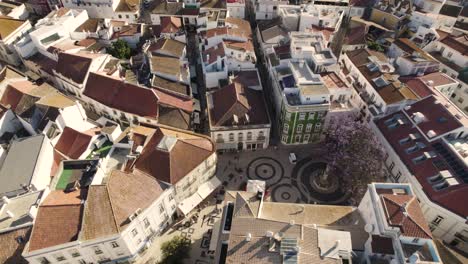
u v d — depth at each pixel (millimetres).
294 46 99750
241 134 91562
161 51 112062
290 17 119938
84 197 66250
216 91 98562
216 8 137125
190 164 78000
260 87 99812
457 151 75438
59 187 71688
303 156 96062
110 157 80375
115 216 64125
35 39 111812
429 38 117250
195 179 80750
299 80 91188
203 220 82125
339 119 91812
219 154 96688
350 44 123062
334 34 127438
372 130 89188
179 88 103688
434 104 83188
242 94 94250
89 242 61688
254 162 94750
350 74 103688
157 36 123500
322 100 87562
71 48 112250
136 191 69500
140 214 66562
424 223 57781
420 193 73500
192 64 121625
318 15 120438
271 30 118625
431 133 78250
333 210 68688
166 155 76688
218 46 109375
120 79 103312
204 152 80750
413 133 81312
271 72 102938
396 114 86688
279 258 53750
